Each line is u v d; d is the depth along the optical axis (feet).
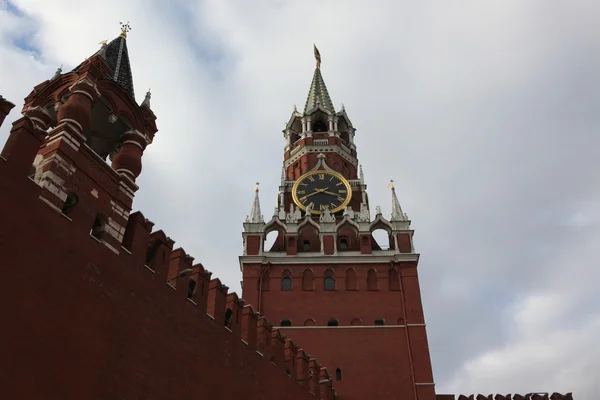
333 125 225.97
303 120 228.84
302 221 180.65
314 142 220.64
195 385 78.38
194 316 82.74
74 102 72.18
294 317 155.12
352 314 155.22
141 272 74.08
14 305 54.65
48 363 56.49
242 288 161.07
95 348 63.00
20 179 59.57
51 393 55.93
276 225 177.06
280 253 168.86
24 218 58.70
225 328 90.12
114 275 69.10
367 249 168.55
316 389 118.83
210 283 91.50
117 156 80.28
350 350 147.95
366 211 180.86
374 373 143.95
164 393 71.97
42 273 58.85
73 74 78.02
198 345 81.66
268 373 99.35
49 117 78.69
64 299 60.70
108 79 79.56
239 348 92.43
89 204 68.85
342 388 141.69
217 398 82.53
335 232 172.86
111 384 63.82
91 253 66.54
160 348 73.46
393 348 148.25
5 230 56.03
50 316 58.34
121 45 91.45
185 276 83.30
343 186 196.75
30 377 54.13
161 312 75.66
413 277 161.48
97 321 64.34
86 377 60.70
